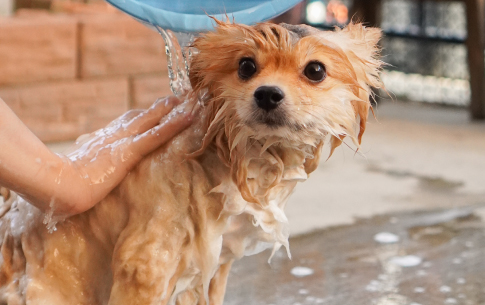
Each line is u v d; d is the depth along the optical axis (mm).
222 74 1301
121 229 1418
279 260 2527
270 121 1246
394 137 4637
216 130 1334
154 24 1557
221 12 1582
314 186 3521
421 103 5832
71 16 4270
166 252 1358
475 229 2910
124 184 1399
